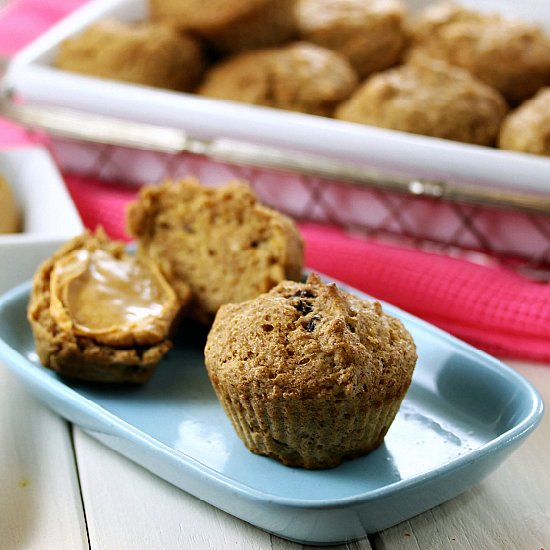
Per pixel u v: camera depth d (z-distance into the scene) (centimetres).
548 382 61
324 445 53
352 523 51
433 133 73
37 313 58
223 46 80
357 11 82
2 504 53
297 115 72
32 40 89
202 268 62
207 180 74
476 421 56
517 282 66
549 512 54
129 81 78
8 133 82
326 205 72
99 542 52
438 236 71
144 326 58
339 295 54
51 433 57
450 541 52
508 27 80
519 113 74
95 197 74
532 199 67
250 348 54
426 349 59
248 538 52
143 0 83
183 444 55
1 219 69
